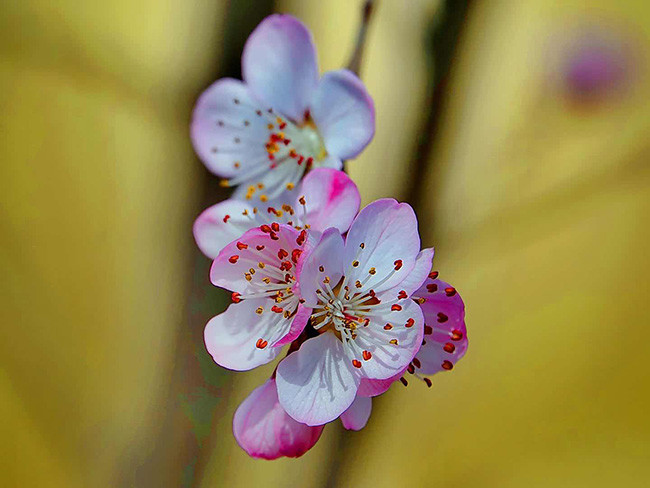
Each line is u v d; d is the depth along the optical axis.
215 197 0.23
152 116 0.24
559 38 0.27
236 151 0.20
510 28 0.27
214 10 0.24
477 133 0.27
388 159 0.26
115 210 0.29
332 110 0.19
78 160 0.29
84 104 0.29
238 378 0.25
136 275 0.29
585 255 0.29
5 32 0.23
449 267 0.27
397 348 0.18
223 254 0.18
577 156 0.27
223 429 0.24
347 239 0.18
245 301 0.18
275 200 0.20
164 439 0.22
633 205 0.29
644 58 0.27
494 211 0.26
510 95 0.27
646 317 0.29
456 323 0.18
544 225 0.26
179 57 0.26
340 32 0.27
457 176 0.27
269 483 0.29
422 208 0.24
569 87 0.27
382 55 0.26
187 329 0.22
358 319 0.18
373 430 0.29
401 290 0.18
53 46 0.23
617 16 0.27
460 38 0.23
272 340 0.18
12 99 0.29
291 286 0.18
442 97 0.24
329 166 0.19
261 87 0.20
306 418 0.17
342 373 0.18
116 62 0.23
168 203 0.27
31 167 0.29
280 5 0.25
